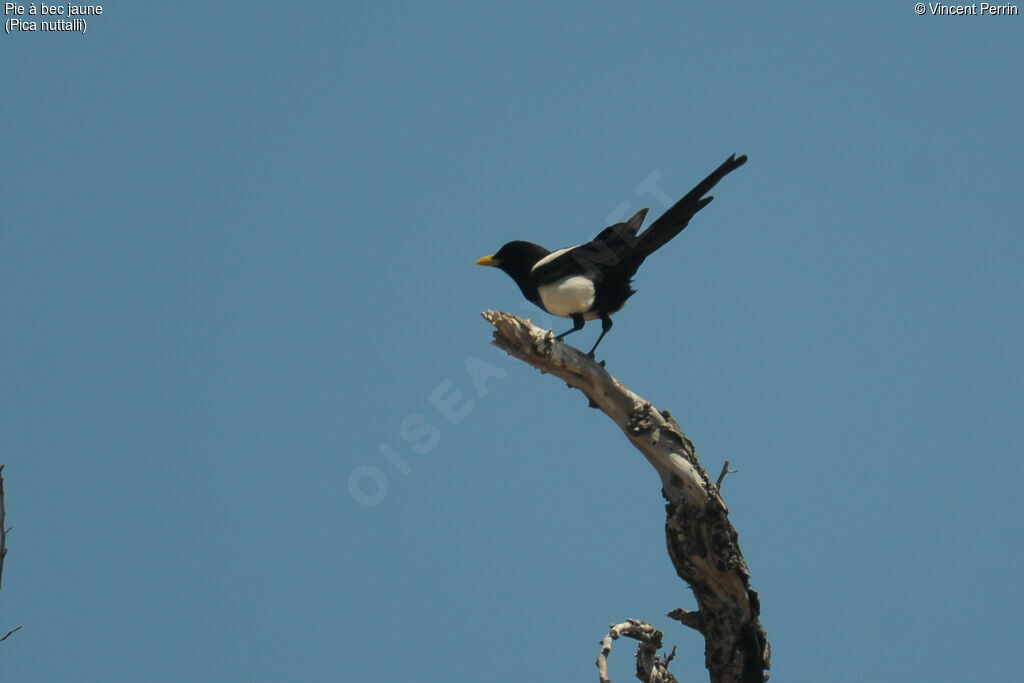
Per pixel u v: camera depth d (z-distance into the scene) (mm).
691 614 12758
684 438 12422
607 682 11953
